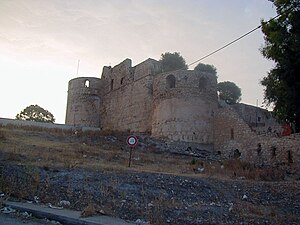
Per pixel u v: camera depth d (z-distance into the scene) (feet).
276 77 56.24
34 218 32.22
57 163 56.65
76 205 37.29
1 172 45.83
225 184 55.11
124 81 163.12
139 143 108.88
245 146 106.52
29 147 73.87
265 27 53.67
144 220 33.76
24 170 47.78
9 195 38.91
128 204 38.60
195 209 38.88
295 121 56.39
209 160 99.71
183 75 124.57
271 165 94.38
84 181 46.09
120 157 80.38
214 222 34.19
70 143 94.48
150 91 141.38
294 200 48.44
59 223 31.55
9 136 90.84
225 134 116.26
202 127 120.06
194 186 51.06
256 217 37.86
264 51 61.16
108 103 177.27
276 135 97.66
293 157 88.94
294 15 48.49
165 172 64.39
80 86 188.34
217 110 122.93
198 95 122.62
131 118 150.71
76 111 186.19
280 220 37.47
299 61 47.88
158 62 147.95
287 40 49.96
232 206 42.32
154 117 130.72
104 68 190.90
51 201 38.19
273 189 54.13
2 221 29.55
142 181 49.57
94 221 31.17
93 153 79.20
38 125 136.26
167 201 41.29
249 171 75.15
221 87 176.14
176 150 108.99
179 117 120.26
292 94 49.83
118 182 47.32
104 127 175.94
